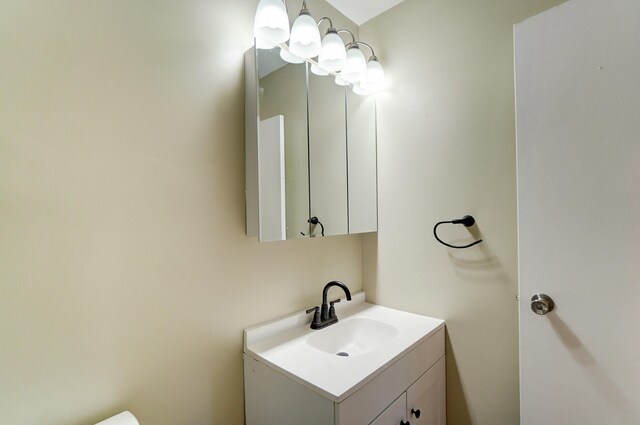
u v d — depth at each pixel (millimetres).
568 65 914
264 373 1020
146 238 887
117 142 832
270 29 1117
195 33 1001
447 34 1313
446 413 1336
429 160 1372
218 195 1058
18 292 686
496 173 1181
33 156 706
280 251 1258
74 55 764
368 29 1605
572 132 911
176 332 946
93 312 789
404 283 1477
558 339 943
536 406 987
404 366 1054
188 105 982
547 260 959
